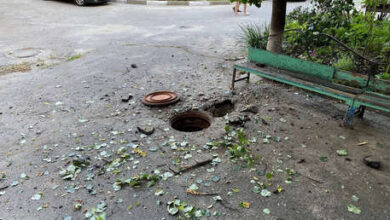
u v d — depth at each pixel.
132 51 7.20
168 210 2.62
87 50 7.29
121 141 3.64
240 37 8.18
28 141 3.68
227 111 4.59
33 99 4.76
